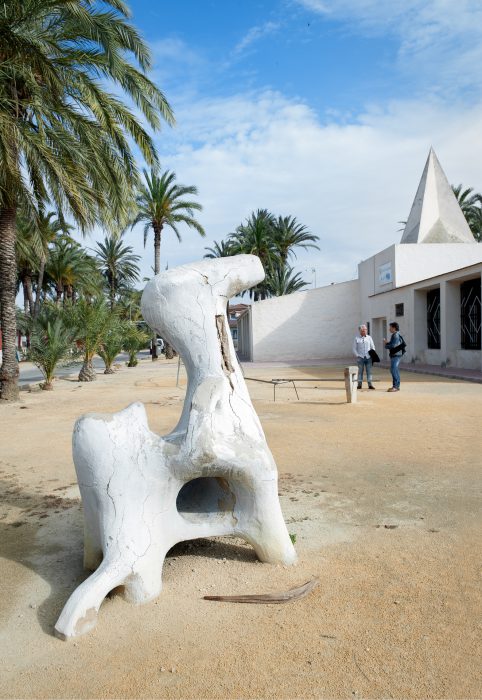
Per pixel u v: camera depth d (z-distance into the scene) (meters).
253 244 36.53
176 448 3.06
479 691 2.13
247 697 2.14
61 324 15.49
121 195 12.58
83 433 2.98
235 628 2.62
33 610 2.87
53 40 10.88
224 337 3.42
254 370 20.81
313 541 3.66
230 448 3.12
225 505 3.42
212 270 3.43
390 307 21.97
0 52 10.32
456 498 4.47
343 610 2.76
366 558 3.36
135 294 35.16
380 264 23.78
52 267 34.91
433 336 19.17
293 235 40.66
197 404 3.14
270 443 6.70
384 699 2.11
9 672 2.36
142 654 2.44
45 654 2.47
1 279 11.88
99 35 10.11
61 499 4.78
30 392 13.90
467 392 11.40
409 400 10.37
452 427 7.49
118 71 10.77
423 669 2.28
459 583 3.00
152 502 3.01
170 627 2.65
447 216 24.16
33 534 3.97
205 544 3.63
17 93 10.88
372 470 5.39
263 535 3.26
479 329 15.95
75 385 15.70
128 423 3.09
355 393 10.26
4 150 9.73
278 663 2.35
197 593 2.97
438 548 3.48
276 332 28.23
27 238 22.14
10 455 6.52
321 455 6.05
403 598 2.86
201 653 2.43
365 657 2.37
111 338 19.72
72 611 2.63
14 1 9.88
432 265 21.77
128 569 2.84
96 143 11.34
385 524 3.94
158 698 2.15
